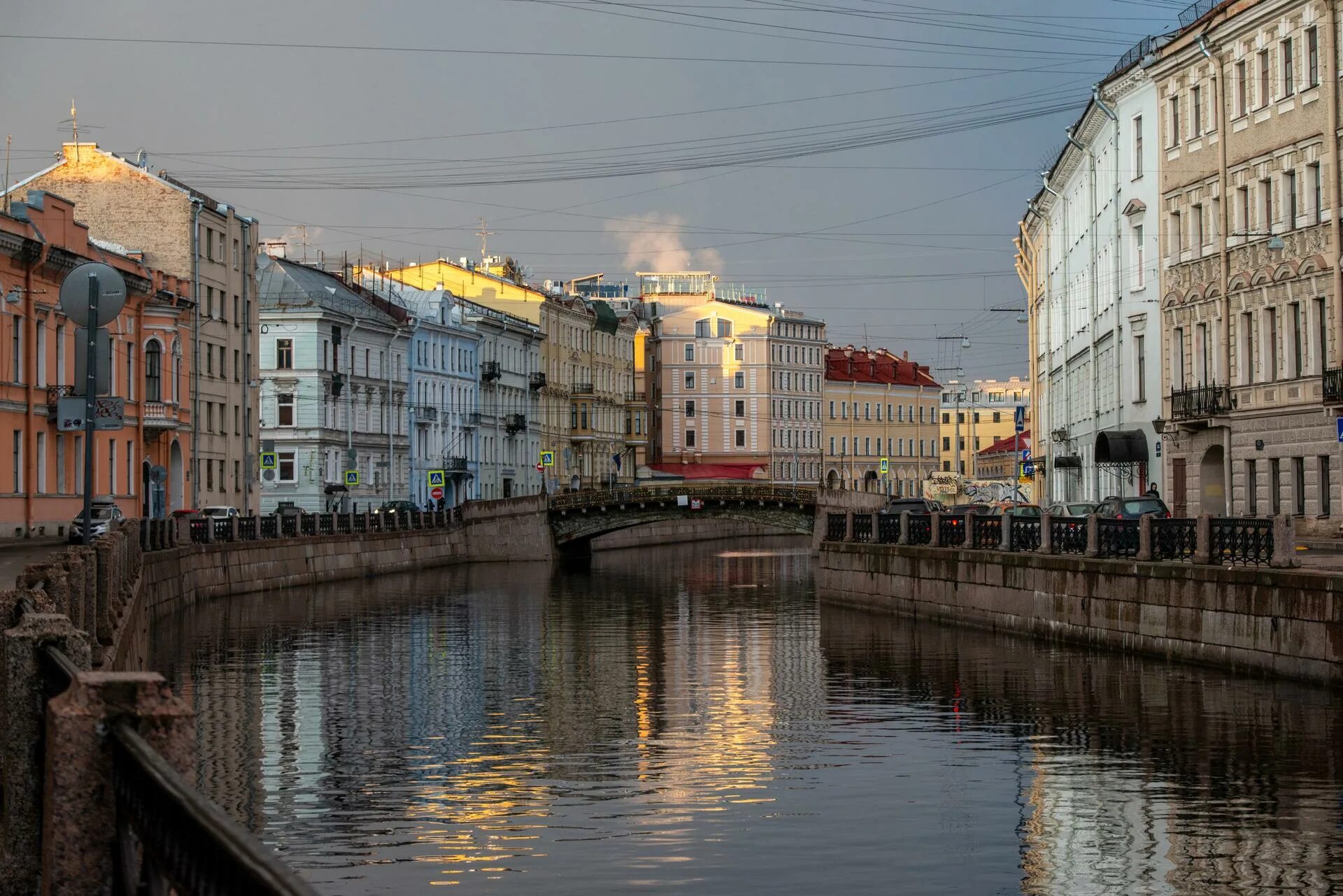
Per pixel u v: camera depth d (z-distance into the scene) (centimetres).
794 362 17125
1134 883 1620
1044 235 9019
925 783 2144
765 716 2809
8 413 5950
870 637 4306
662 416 16875
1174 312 5988
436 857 1739
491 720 2772
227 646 4150
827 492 9519
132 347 7162
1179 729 2495
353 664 3722
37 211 6294
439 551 8962
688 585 7212
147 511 6900
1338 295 4844
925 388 19088
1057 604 3791
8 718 1023
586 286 17600
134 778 720
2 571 3944
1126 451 6291
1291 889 1591
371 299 10912
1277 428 5222
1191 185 5828
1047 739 2477
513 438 13100
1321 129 4938
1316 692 2695
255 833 1859
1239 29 5397
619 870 1675
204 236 8181
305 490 9438
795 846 1770
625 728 2672
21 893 1004
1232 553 3077
